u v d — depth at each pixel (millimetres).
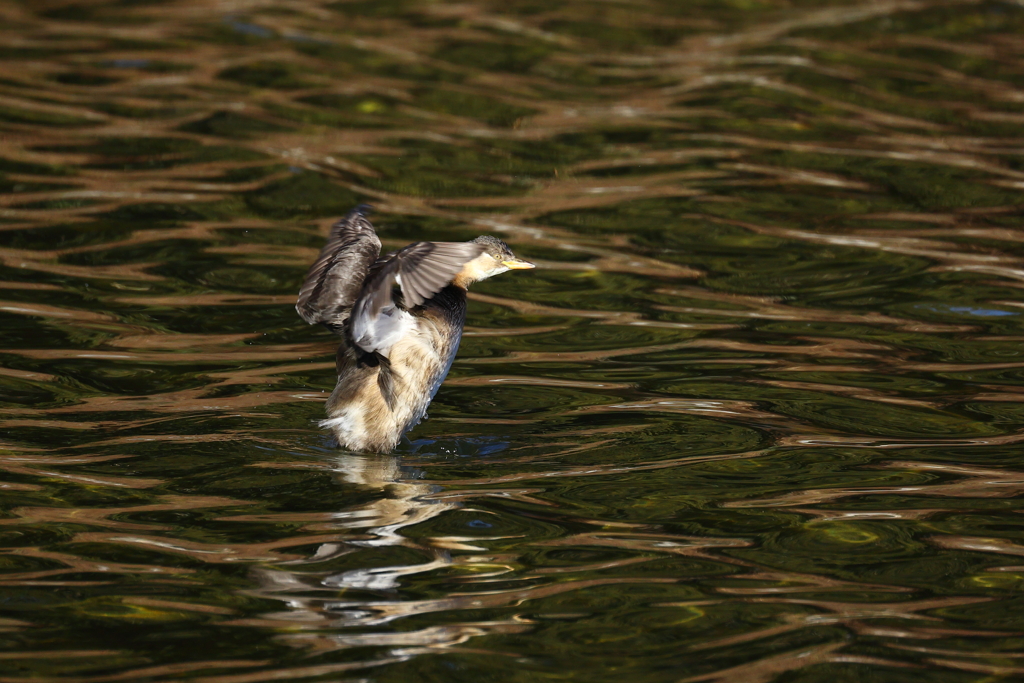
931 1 27234
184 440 10680
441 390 12195
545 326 14023
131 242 15891
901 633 7605
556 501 9586
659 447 10758
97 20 24859
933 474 10117
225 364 12633
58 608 7730
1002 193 17953
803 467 10281
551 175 18594
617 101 21578
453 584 8172
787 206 17609
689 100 21656
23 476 9789
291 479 9930
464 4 26703
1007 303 14414
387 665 7164
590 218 17141
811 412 11570
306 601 7898
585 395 12047
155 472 9984
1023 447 10672
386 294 9344
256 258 15633
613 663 7219
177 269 15211
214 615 7684
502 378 12523
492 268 11844
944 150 19625
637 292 14961
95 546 8625
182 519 9109
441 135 19953
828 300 14656
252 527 8992
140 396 11680
